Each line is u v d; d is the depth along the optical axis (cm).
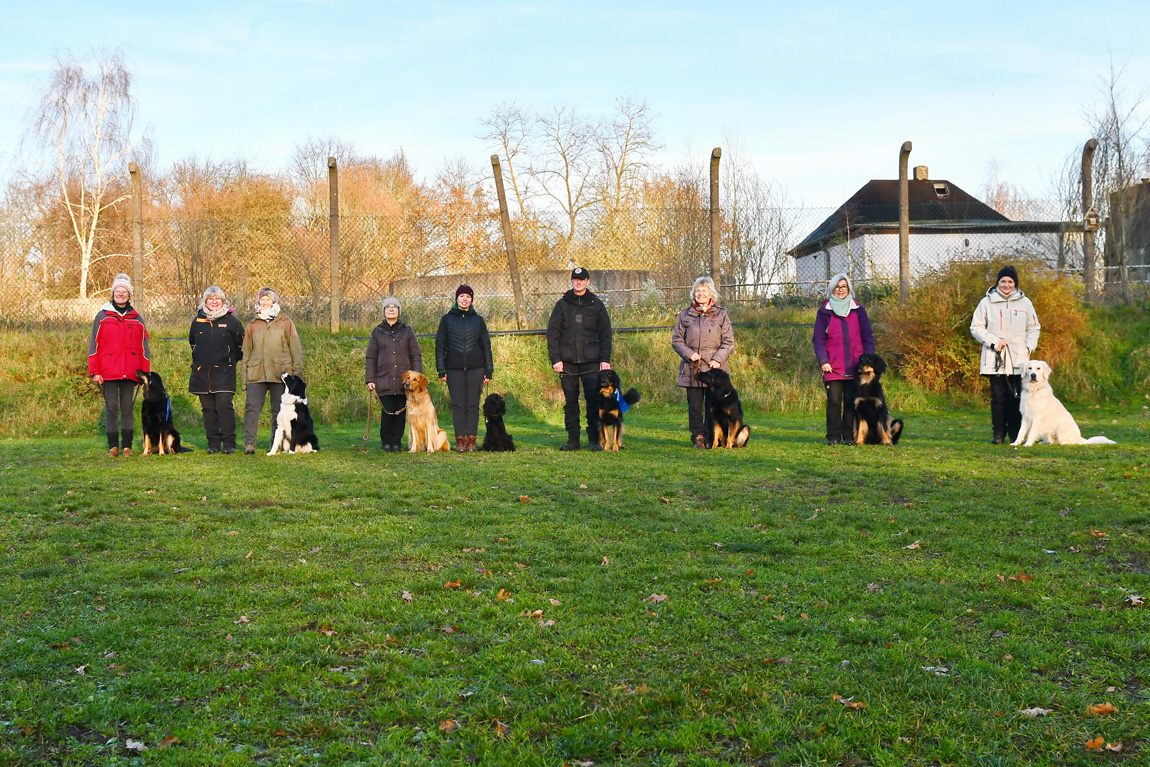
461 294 914
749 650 312
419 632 331
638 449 891
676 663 302
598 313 888
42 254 1820
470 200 2814
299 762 235
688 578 400
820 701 271
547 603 364
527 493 616
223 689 281
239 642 320
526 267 1828
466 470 726
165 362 1322
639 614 350
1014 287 900
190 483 659
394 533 488
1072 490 593
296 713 264
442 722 257
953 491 600
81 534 482
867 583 391
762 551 448
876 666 296
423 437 902
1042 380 878
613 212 1733
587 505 566
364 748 242
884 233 1706
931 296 1360
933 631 328
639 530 495
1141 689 276
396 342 918
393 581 397
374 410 1280
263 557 438
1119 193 1545
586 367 891
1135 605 352
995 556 433
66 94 2669
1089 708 261
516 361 1397
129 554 445
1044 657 300
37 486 646
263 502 586
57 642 316
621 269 1655
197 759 235
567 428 901
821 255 1766
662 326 1498
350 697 275
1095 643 311
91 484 650
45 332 1404
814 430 1110
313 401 1280
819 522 511
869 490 614
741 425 897
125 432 881
